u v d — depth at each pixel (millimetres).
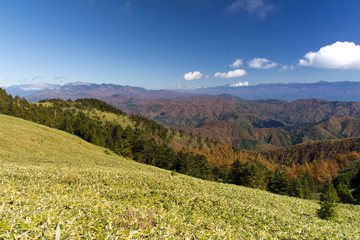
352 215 26172
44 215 6145
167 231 7031
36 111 112000
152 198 14086
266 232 10641
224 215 12742
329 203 19781
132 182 18094
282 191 63281
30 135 47344
